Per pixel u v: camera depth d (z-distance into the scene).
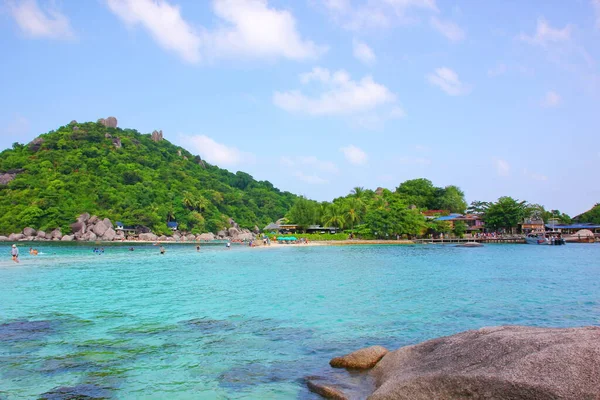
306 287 28.83
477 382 7.26
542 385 6.57
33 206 126.31
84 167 152.25
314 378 11.11
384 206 124.75
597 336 7.41
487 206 140.38
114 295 25.58
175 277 35.66
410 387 8.01
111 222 134.00
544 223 132.38
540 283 31.09
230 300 23.58
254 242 103.31
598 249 86.19
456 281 32.19
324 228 123.00
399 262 52.44
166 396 10.22
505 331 9.12
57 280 33.09
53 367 12.24
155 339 15.33
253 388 10.67
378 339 15.20
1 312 20.33
